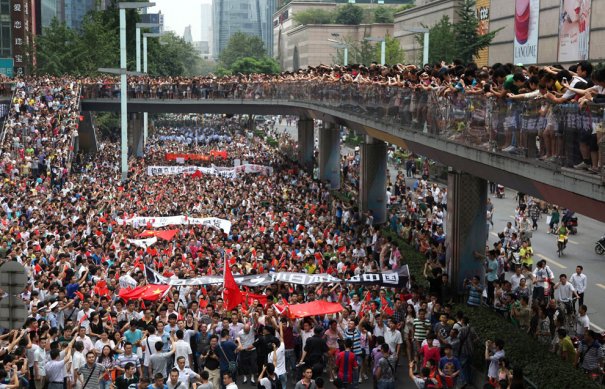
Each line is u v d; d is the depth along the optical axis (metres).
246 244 32.22
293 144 80.31
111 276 26.09
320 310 22.41
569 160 17.34
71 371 19.05
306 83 54.38
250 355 22.11
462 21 83.75
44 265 27.09
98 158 69.75
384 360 20.78
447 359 21.38
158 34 83.31
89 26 94.44
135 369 19.12
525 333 23.64
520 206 43.22
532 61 83.44
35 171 54.41
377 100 35.09
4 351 18.48
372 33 177.75
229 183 54.00
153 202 44.28
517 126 20.06
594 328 27.97
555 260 37.59
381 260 31.92
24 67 100.75
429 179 63.69
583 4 71.94
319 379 17.80
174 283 24.34
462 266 29.38
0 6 101.25
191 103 67.06
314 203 47.38
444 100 25.95
